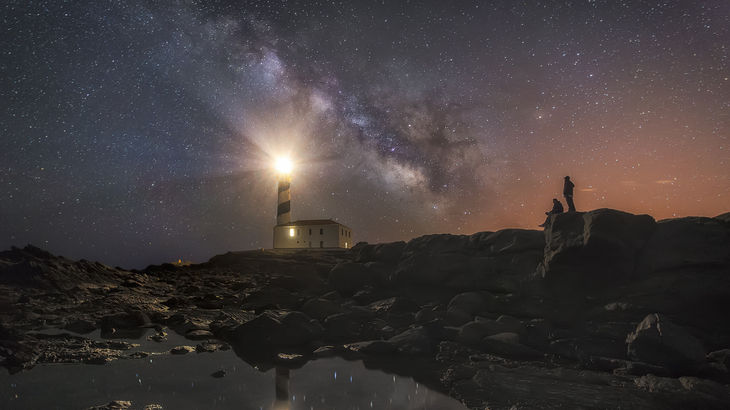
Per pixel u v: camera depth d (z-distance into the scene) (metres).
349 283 14.30
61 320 9.94
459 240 12.48
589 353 7.64
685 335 6.80
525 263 10.34
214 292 16.70
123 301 12.70
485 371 6.58
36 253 16.08
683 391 5.45
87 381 5.63
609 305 8.48
